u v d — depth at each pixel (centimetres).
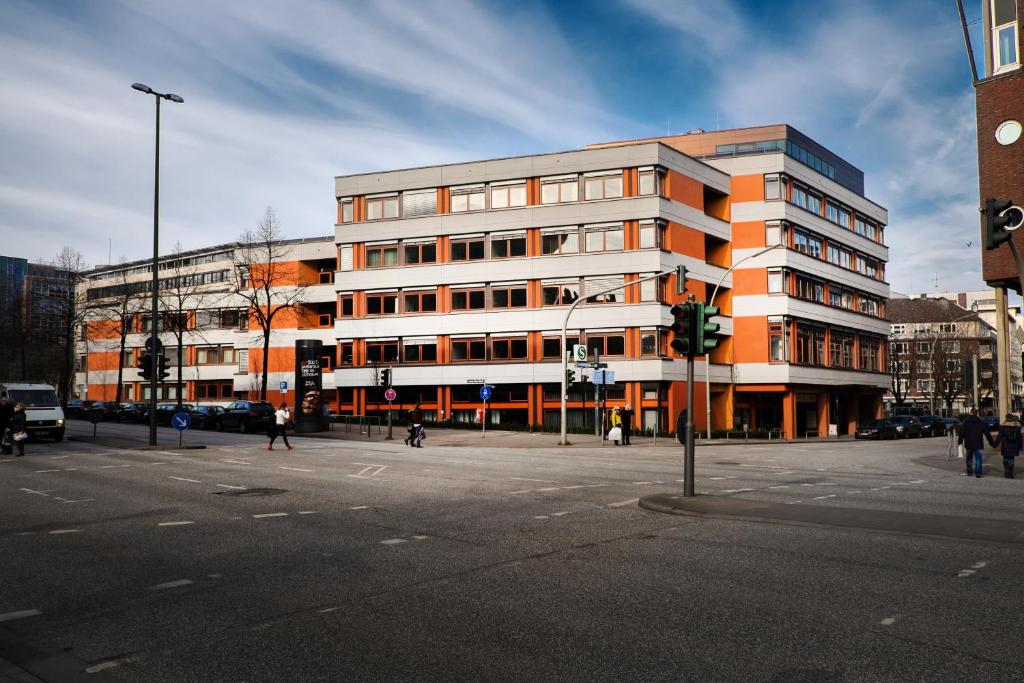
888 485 1698
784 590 719
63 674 515
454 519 1161
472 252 4884
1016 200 3120
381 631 602
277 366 6556
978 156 3250
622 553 896
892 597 692
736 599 688
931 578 765
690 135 6419
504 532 1045
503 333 4778
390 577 783
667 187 4603
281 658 543
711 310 1370
